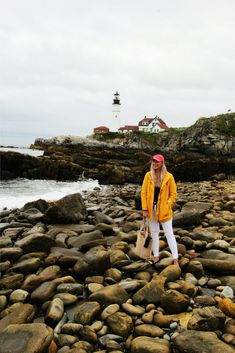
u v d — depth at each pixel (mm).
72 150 50156
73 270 6871
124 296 5680
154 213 6828
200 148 72562
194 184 30578
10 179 36156
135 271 6855
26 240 7730
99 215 11961
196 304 5602
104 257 6727
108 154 48969
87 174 36719
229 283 6367
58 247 8055
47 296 5707
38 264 6926
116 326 4848
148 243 6961
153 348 4277
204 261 7109
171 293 5430
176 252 6828
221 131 72000
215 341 4254
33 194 23750
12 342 4047
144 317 5062
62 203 11594
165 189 6629
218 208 13422
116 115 129000
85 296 6020
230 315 5152
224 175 36188
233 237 9328
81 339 4688
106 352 4391
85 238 8812
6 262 7055
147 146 102062
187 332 4492
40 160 37844
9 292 5879
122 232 9758
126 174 36062
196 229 10133
